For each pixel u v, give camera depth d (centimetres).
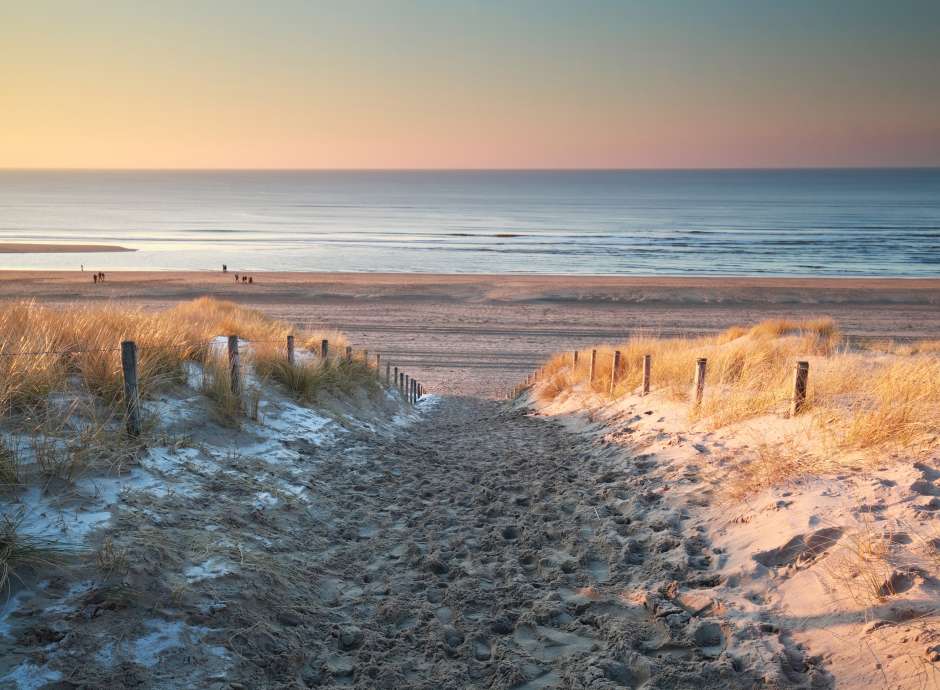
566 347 3309
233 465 659
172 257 7375
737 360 1159
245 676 329
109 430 591
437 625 405
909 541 394
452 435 1229
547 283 5309
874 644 318
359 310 4206
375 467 818
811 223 12519
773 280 5566
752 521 499
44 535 397
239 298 4472
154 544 420
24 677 293
